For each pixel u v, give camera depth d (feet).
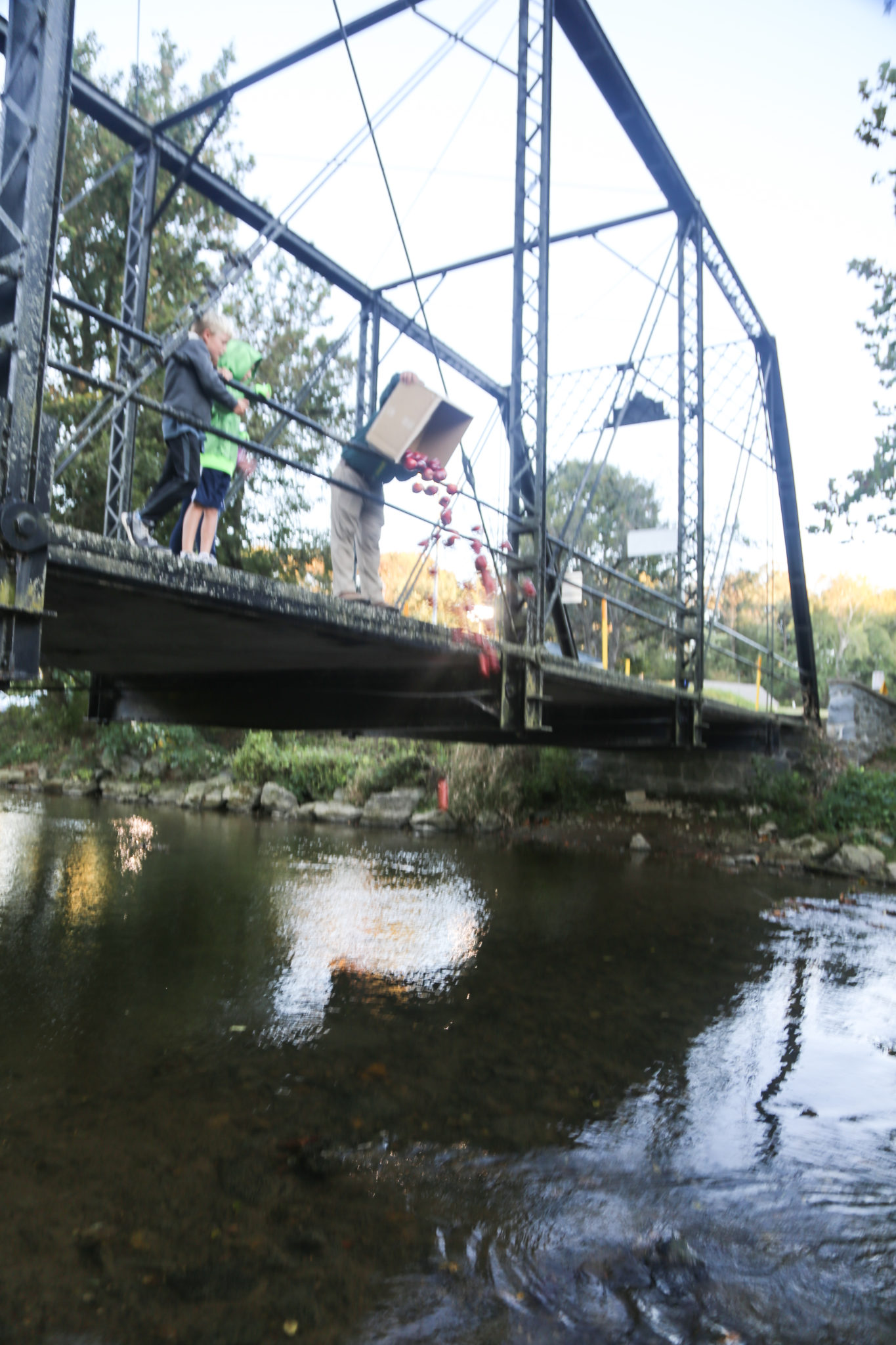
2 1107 10.23
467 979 16.21
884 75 30.76
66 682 24.50
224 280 15.57
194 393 12.91
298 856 30.37
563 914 21.90
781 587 85.46
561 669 19.38
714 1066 12.33
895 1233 8.20
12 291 8.77
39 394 8.61
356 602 14.08
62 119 8.87
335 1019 13.80
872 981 16.78
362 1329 6.58
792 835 33.99
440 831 38.47
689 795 38.55
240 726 22.84
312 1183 8.73
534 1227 8.08
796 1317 6.93
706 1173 9.23
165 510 13.84
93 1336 6.40
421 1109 10.59
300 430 43.16
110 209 36.06
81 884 24.13
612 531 55.67
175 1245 7.57
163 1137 9.63
